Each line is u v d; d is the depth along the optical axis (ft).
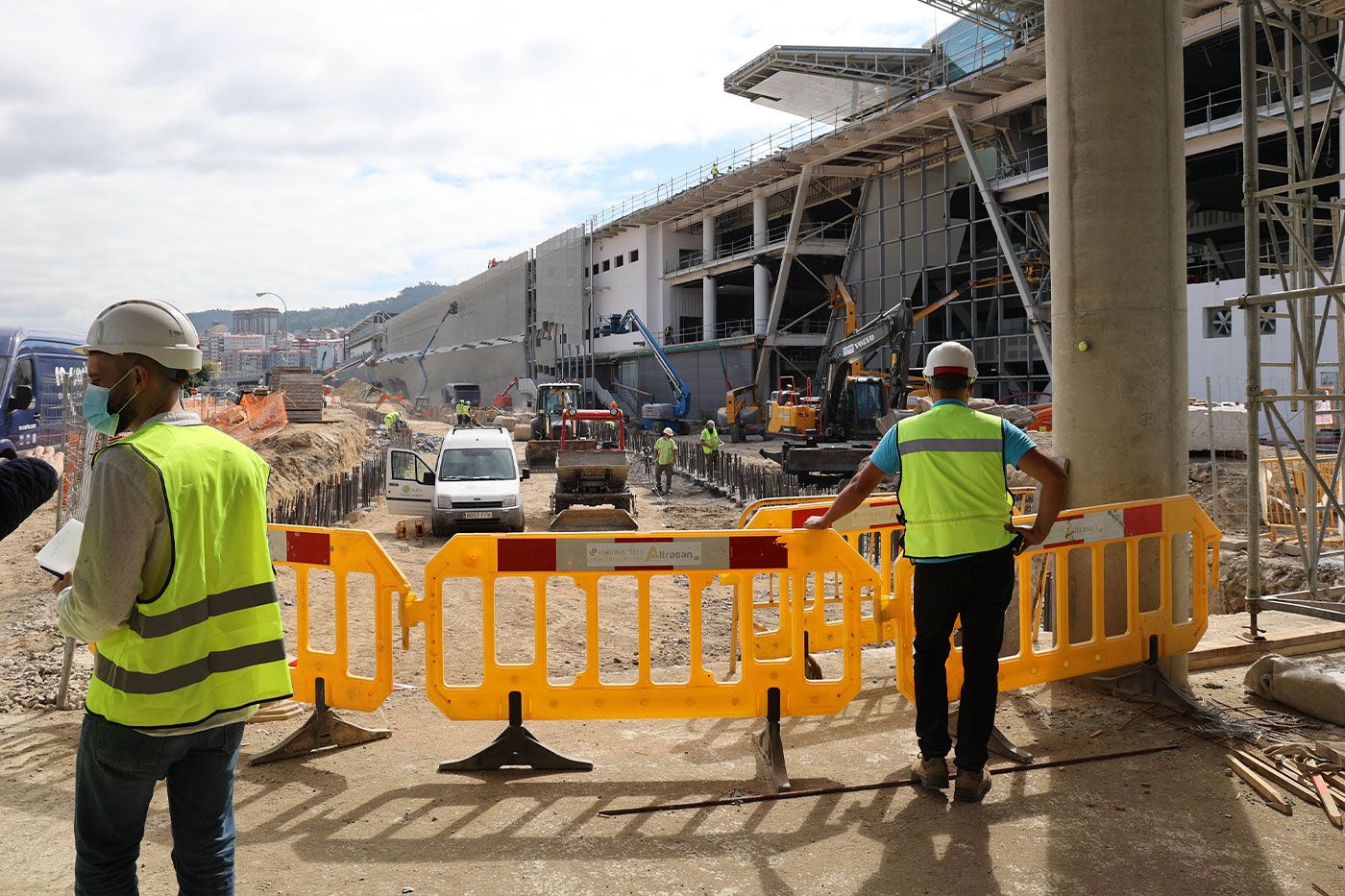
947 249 126.41
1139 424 17.46
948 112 114.62
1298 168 20.38
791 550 14.96
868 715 17.38
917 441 13.39
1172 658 17.75
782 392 107.45
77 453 38.86
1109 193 17.26
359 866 11.48
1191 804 12.96
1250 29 19.08
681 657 27.53
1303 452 19.60
